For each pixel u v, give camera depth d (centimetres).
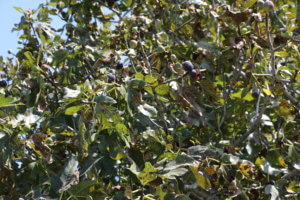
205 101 707
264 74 599
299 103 646
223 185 623
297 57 632
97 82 546
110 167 567
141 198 477
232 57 648
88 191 462
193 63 643
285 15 717
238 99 699
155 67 643
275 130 730
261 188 660
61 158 573
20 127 543
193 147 532
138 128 618
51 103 648
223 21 661
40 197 513
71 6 833
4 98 521
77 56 713
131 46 635
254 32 611
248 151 647
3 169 554
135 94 516
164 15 740
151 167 463
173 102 640
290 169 663
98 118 496
